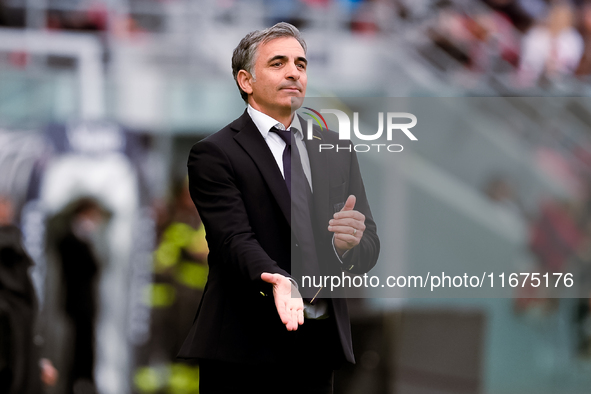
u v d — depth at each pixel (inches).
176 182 976.3
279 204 292.5
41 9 1107.9
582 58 1221.7
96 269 895.1
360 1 1185.4
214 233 287.1
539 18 1232.8
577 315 697.6
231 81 1024.9
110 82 995.9
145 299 914.1
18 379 614.9
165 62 1094.4
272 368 302.0
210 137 302.5
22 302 623.8
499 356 713.0
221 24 1159.6
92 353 880.3
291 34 301.6
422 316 716.0
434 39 1175.6
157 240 933.8
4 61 1043.9
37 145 938.7
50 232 901.8
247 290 296.4
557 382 707.4
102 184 939.3
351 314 708.7
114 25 1131.3
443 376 713.0
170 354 906.1
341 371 715.4
